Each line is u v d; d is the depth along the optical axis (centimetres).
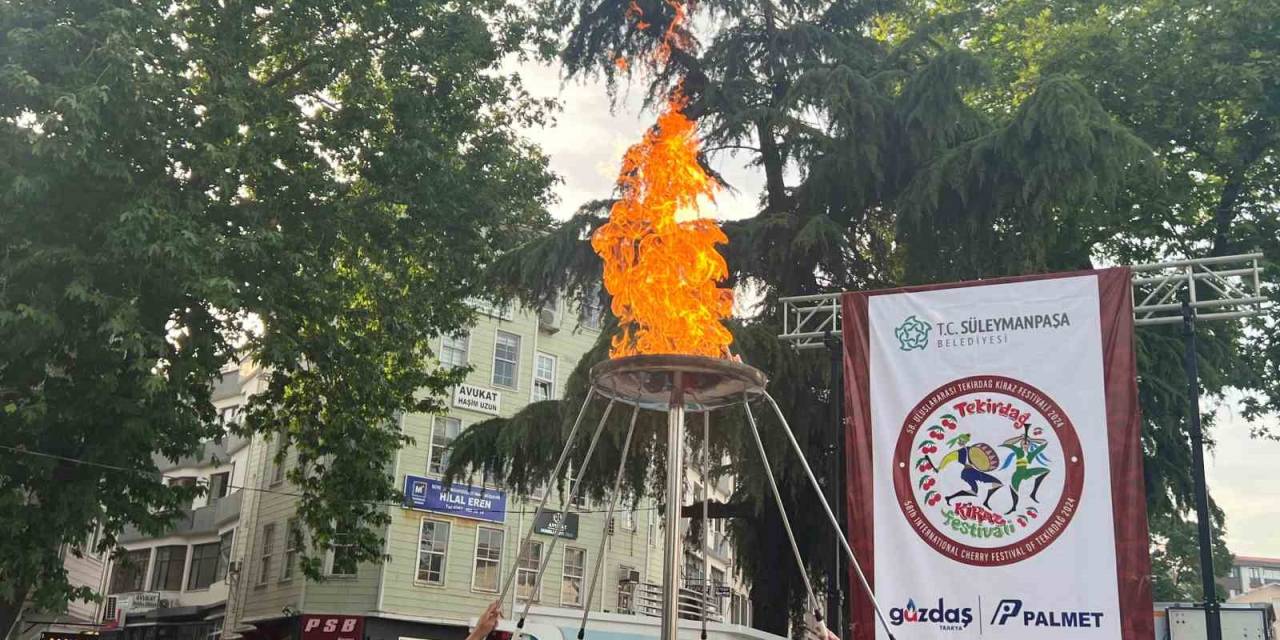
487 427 1766
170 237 1376
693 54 1822
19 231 1391
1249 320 2077
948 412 880
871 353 917
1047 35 2123
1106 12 2136
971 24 2189
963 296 901
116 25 1377
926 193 1428
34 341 1387
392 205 1844
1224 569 4628
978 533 848
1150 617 788
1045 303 873
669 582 461
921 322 909
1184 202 2097
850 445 905
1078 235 1880
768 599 1664
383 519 1844
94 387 1462
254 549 3316
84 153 1321
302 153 1736
